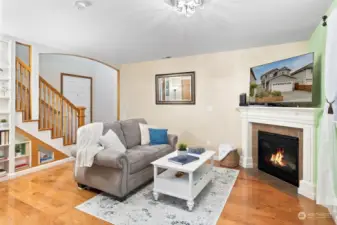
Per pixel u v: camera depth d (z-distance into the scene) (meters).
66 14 2.39
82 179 2.80
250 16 2.45
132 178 2.68
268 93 3.30
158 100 5.02
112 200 2.55
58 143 4.07
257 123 3.68
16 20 2.57
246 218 2.16
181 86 4.69
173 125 4.84
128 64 5.46
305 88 2.73
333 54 1.98
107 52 4.20
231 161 3.82
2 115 3.37
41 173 3.53
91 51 4.11
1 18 2.50
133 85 5.40
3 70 3.33
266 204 2.45
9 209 2.33
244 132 3.82
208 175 2.89
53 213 2.25
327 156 2.12
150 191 2.82
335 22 1.92
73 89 5.98
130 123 3.78
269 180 3.19
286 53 3.56
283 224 2.06
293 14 2.40
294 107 2.82
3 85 3.33
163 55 4.49
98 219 2.13
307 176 2.65
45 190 2.84
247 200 2.55
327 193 2.12
